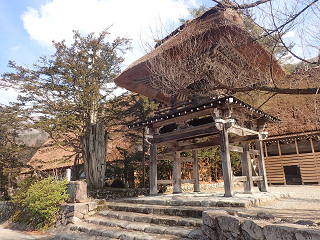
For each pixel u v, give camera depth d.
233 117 7.54
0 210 11.27
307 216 4.26
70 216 7.25
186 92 4.28
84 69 13.75
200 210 5.48
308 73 4.15
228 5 3.73
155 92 11.91
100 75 14.55
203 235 4.25
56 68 13.52
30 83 13.27
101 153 14.74
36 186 8.36
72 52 14.59
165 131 10.88
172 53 5.53
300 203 6.14
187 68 4.43
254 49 5.33
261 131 9.09
